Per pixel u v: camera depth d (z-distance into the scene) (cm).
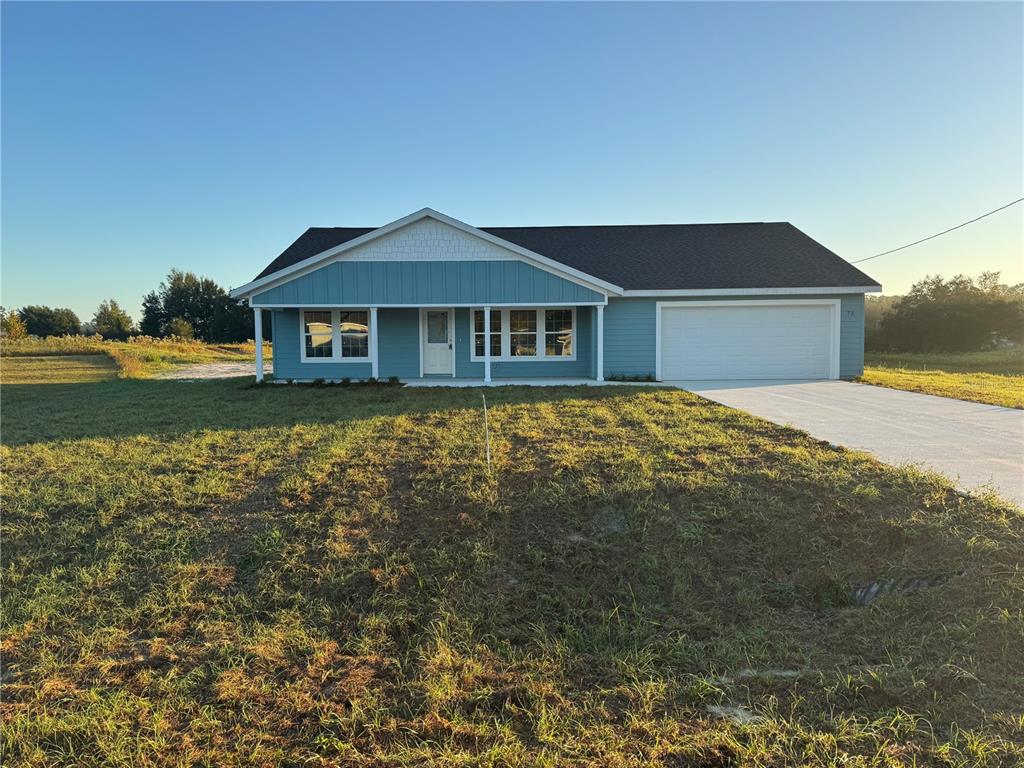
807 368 1568
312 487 550
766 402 1067
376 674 300
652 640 328
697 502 489
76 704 280
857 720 258
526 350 1642
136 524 476
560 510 486
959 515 438
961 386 1335
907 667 292
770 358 1566
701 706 272
